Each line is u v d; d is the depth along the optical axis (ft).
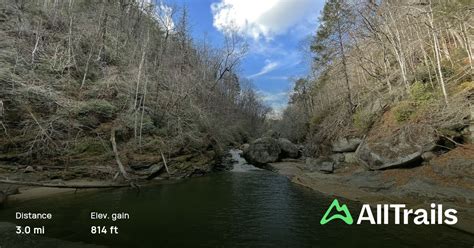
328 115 90.89
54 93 58.75
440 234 28.68
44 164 52.85
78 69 75.25
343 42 80.07
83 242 27.07
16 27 70.79
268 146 104.58
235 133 143.54
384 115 62.13
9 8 74.84
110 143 63.05
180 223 33.71
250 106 231.09
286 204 43.16
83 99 66.85
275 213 38.14
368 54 78.43
